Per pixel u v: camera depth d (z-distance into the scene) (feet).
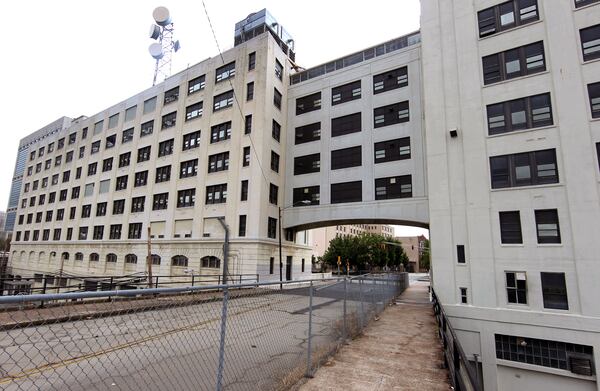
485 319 54.80
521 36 60.49
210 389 16.97
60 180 163.63
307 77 106.73
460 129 62.69
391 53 88.63
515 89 59.36
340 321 28.35
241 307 16.90
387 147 84.69
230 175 96.84
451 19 67.62
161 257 106.32
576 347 48.37
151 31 145.38
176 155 112.88
